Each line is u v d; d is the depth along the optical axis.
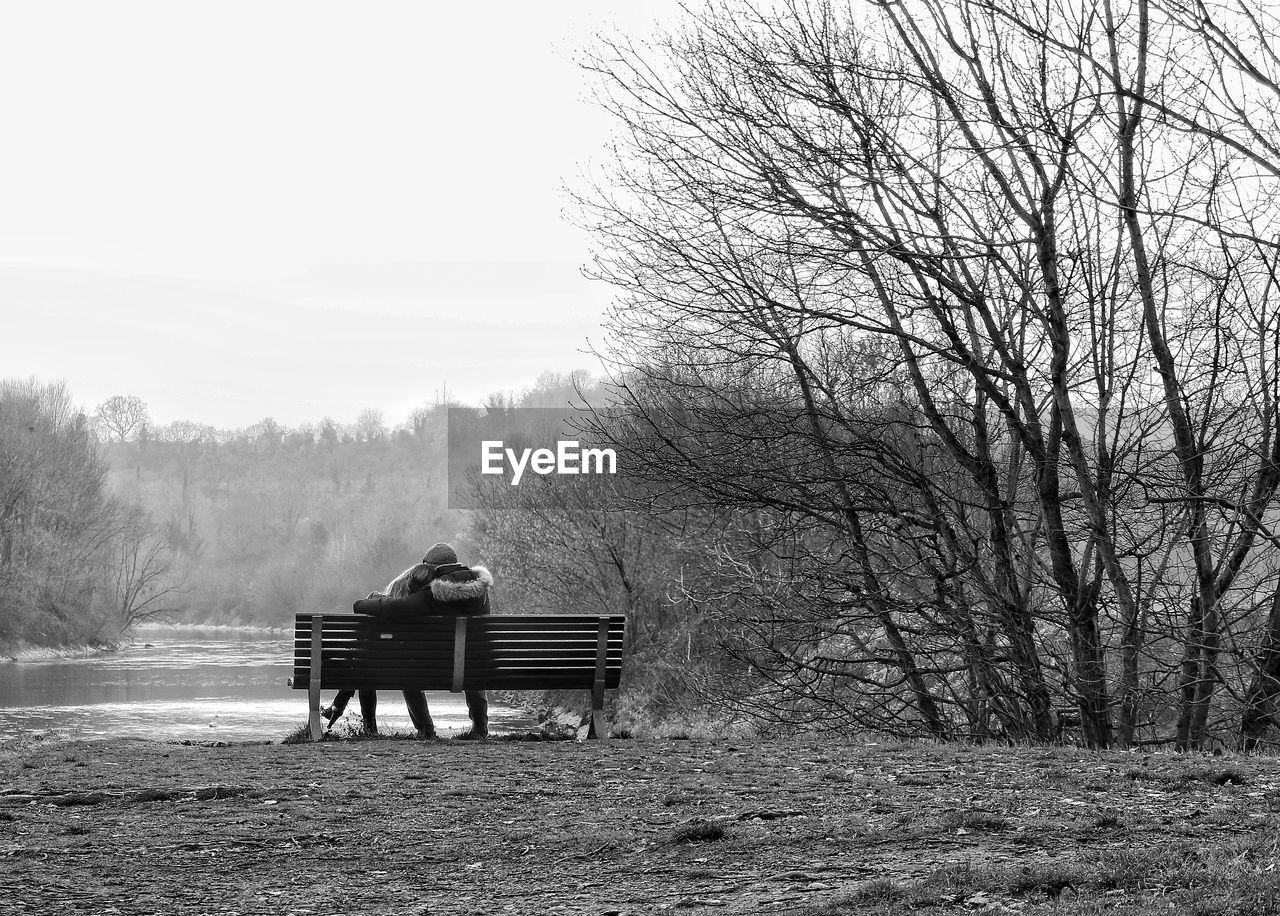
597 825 6.51
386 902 5.17
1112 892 4.63
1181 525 14.20
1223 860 4.88
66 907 5.09
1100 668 14.30
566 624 11.82
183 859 5.89
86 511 77.94
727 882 5.29
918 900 4.68
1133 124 14.13
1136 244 14.35
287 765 9.06
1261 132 13.52
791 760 9.11
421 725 12.02
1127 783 7.44
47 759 9.92
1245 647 14.01
